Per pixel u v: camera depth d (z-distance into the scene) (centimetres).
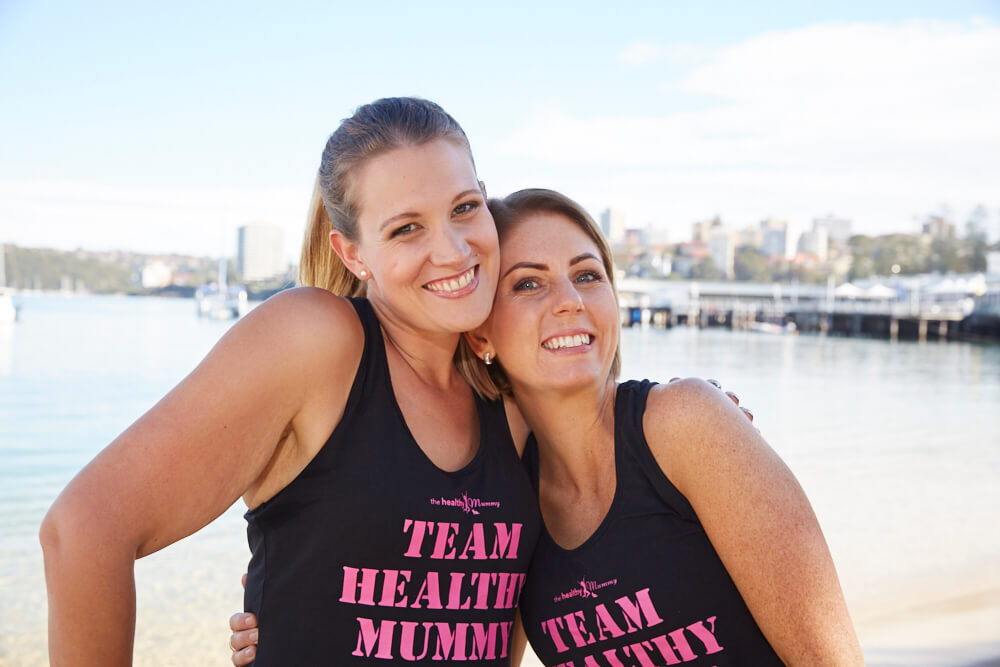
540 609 207
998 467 1720
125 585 159
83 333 4788
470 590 186
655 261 13838
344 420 181
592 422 206
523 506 198
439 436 193
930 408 2786
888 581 889
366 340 189
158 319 6181
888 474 1633
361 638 178
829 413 2641
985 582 882
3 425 2139
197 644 683
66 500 156
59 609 157
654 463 195
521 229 208
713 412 191
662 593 193
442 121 191
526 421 221
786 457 1858
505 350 205
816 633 179
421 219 185
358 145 187
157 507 161
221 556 954
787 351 5306
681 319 7988
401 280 186
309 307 181
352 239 195
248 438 170
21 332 4716
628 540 196
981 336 6400
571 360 199
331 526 177
